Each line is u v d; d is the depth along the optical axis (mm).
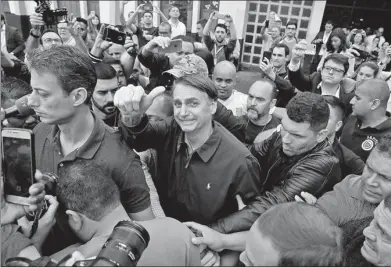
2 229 959
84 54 1109
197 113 1242
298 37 7961
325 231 651
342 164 1779
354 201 1186
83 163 1052
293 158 1483
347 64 2578
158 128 1396
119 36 2701
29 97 1066
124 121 1220
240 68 8219
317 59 4289
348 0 8328
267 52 3803
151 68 2381
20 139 972
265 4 7762
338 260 625
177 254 868
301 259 608
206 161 1313
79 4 6230
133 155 1222
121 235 766
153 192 1426
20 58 4082
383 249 995
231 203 1381
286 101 2785
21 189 998
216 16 4789
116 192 989
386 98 1928
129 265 725
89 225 957
